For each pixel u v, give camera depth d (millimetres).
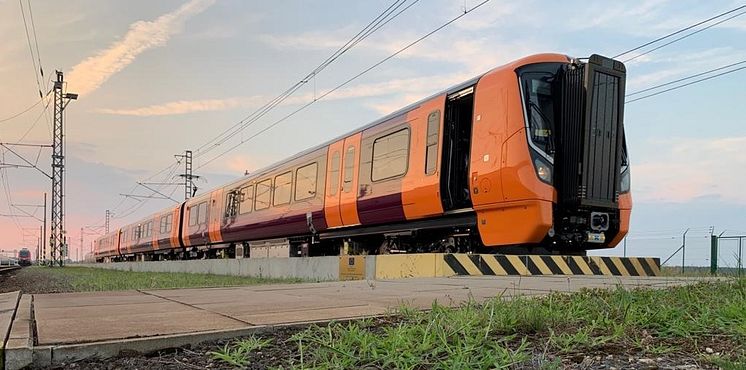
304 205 16062
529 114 9398
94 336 3268
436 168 10766
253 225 19781
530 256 9297
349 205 13727
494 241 9734
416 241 12453
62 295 6285
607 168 9453
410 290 6133
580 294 4719
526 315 3541
